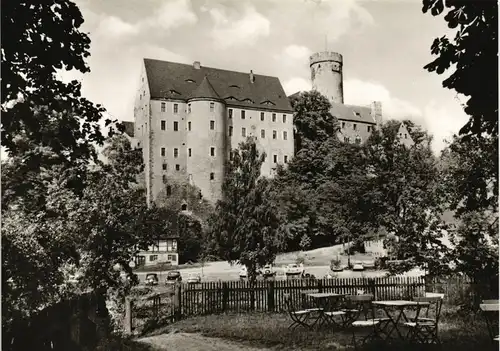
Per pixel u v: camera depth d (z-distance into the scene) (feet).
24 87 36.37
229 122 287.07
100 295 51.83
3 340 33.17
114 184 57.82
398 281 68.28
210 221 76.64
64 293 51.52
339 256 186.80
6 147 36.94
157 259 191.01
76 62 38.19
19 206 42.70
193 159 270.87
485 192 50.11
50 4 36.04
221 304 63.82
